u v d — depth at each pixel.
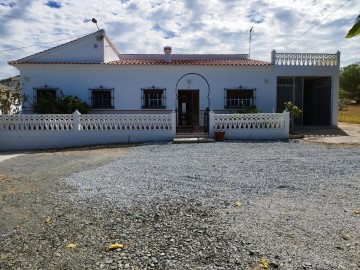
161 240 4.26
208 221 4.88
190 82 18.89
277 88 20.20
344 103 50.22
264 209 5.38
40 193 6.65
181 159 10.53
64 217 5.20
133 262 3.70
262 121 15.88
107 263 3.69
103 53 18.59
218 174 8.12
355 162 9.58
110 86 18.64
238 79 19.03
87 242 4.25
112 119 15.76
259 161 9.91
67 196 6.37
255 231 4.45
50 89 18.45
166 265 3.61
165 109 18.92
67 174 8.54
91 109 18.55
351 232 4.36
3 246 4.17
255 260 3.67
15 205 5.87
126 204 5.77
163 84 18.84
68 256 3.87
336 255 3.73
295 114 17.89
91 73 18.53
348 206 5.48
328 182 7.17
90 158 11.45
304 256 3.72
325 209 5.33
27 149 15.30
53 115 15.50
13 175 8.59
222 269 3.50
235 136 15.87
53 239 4.37
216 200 5.93
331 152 11.59
